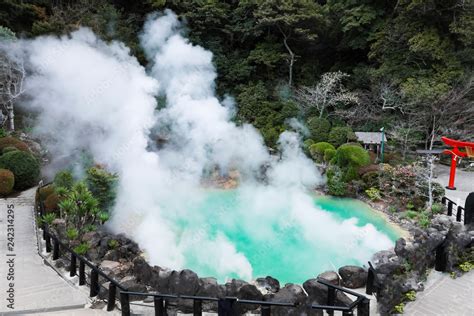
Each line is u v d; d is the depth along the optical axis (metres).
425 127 22.34
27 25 23.23
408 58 23.41
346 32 27.42
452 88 21.39
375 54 25.19
